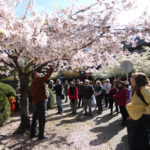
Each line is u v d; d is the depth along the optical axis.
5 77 14.85
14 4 3.63
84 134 4.49
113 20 3.96
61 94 7.27
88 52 5.39
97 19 3.72
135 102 2.45
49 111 7.94
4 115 5.42
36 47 2.86
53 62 4.46
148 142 2.33
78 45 4.22
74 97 7.16
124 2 3.66
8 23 2.73
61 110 7.23
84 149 3.54
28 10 3.58
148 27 3.72
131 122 2.61
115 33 4.03
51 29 3.41
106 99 8.59
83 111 7.78
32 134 4.20
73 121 5.88
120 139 4.15
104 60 5.91
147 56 16.53
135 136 2.40
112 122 5.79
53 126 5.21
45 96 4.07
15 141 3.94
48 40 3.33
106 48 4.46
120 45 4.35
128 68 7.93
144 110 2.37
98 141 4.00
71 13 3.79
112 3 3.65
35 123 4.28
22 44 2.64
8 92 7.48
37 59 4.26
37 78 3.99
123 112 5.31
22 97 4.69
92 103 7.37
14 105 7.29
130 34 3.94
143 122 2.35
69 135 4.39
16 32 2.58
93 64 6.27
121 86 5.58
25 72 4.79
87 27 3.70
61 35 3.42
